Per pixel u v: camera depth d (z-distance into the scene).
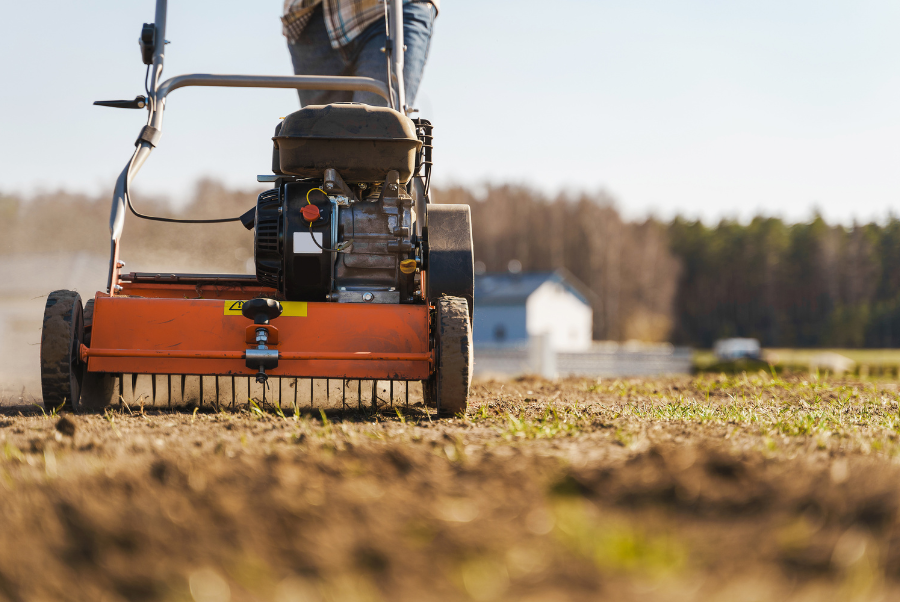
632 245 63.06
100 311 3.86
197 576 1.46
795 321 71.38
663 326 59.59
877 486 2.01
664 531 1.71
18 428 3.11
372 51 5.34
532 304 47.28
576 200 65.00
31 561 1.53
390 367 3.75
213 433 3.04
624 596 1.37
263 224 4.22
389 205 4.09
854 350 65.50
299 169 3.94
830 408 4.49
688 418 3.79
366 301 4.12
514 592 1.39
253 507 1.86
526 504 1.91
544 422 3.34
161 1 4.53
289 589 1.40
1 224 35.19
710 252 74.06
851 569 1.48
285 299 4.21
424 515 1.82
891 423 3.71
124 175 4.39
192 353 3.72
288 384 4.16
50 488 2.01
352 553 1.58
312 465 2.30
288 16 5.52
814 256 70.56
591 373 20.47
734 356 40.19
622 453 2.55
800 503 1.88
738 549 1.60
